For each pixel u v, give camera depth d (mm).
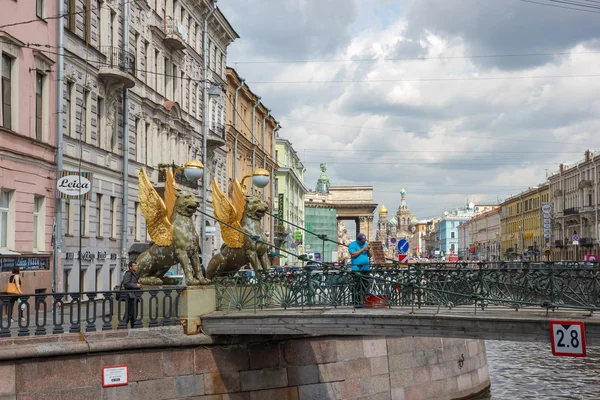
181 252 16297
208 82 43469
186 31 40812
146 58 35281
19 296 13438
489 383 23062
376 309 14883
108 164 30359
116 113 31312
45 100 24969
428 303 15008
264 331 15117
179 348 15219
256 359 16344
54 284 24656
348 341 18172
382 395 18719
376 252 33062
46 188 24875
